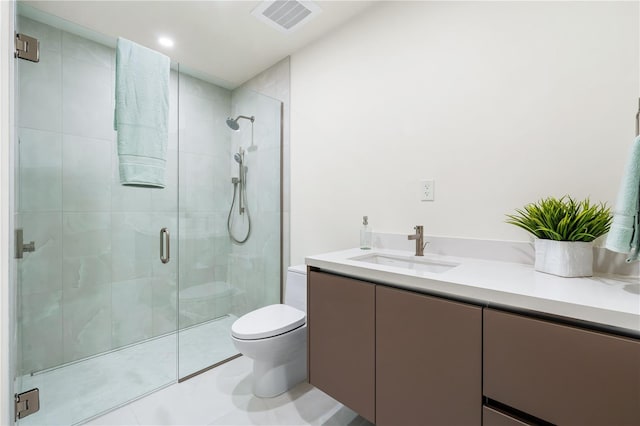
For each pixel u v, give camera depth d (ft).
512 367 2.56
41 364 5.18
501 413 2.63
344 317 3.96
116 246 6.07
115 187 5.99
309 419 4.76
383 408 3.51
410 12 5.27
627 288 2.74
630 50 3.34
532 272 3.49
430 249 4.95
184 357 6.71
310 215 7.07
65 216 5.42
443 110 4.85
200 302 7.30
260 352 4.98
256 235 7.82
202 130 7.13
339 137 6.44
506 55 4.21
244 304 7.86
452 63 4.75
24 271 4.96
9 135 3.79
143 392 5.46
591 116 3.58
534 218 3.53
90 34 5.46
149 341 6.52
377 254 5.23
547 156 3.89
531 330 2.47
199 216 7.23
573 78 3.70
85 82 5.50
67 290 5.51
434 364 3.07
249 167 7.78
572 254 3.18
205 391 5.52
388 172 5.58
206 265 7.38
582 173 3.64
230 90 7.54
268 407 5.06
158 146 5.44
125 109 5.11
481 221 4.46
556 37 3.82
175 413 4.91
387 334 3.47
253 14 6.05
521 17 4.09
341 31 6.39
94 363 5.83
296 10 5.97
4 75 3.70
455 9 4.72
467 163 4.59
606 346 2.13
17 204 4.44
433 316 3.08
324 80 6.75
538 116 3.95
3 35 3.66
